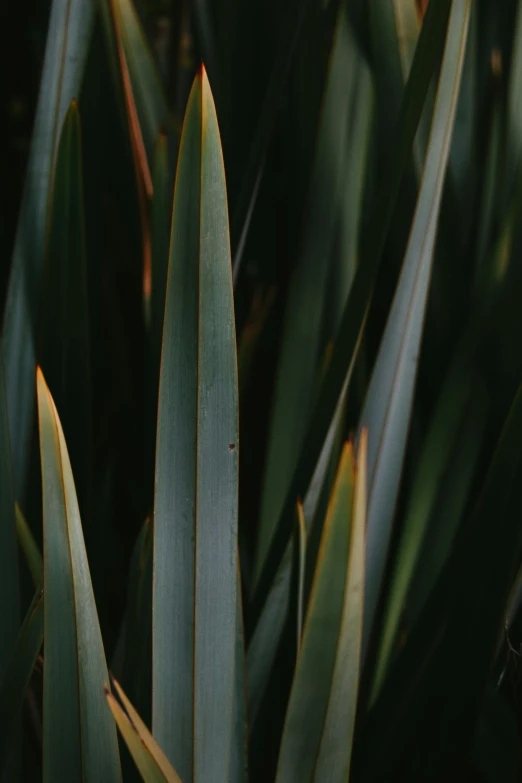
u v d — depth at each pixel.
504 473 1.63
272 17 2.29
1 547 1.53
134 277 2.22
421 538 1.84
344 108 1.93
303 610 1.65
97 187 2.04
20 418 1.85
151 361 1.89
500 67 2.10
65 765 1.40
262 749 1.72
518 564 1.78
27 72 2.94
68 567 1.36
